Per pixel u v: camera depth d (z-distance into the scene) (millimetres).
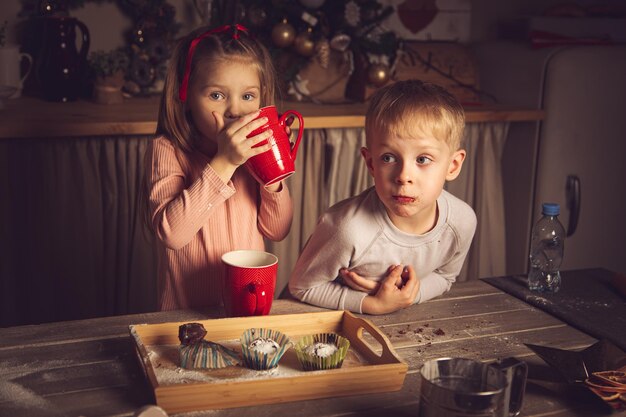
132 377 1019
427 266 1392
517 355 1144
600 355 1080
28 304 2229
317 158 2438
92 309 2303
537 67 2672
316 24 2576
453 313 1313
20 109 2303
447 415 842
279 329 1156
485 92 2934
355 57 2668
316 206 2492
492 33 3303
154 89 2715
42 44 2463
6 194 2119
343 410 947
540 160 2693
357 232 1308
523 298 1386
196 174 1485
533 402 986
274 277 1238
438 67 2809
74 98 2516
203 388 913
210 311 1283
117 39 2756
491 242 2779
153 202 1431
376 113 1207
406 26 3113
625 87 2713
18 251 2180
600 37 2992
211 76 1385
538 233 1462
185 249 1499
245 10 2553
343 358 1039
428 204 1233
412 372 1067
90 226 2229
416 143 1176
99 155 2188
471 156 2672
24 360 1063
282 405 953
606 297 1396
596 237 2840
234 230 1523
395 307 1290
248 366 1027
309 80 2635
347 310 1271
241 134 1311
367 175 2514
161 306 1540
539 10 3354
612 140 2748
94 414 919
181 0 2789
